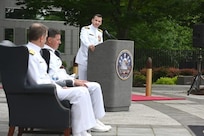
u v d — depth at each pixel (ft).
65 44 102.42
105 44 31.89
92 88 22.12
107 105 32.22
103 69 32.07
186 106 38.22
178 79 74.59
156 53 90.22
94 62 32.12
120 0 75.66
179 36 125.59
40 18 100.07
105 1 74.54
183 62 82.94
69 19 76.13
